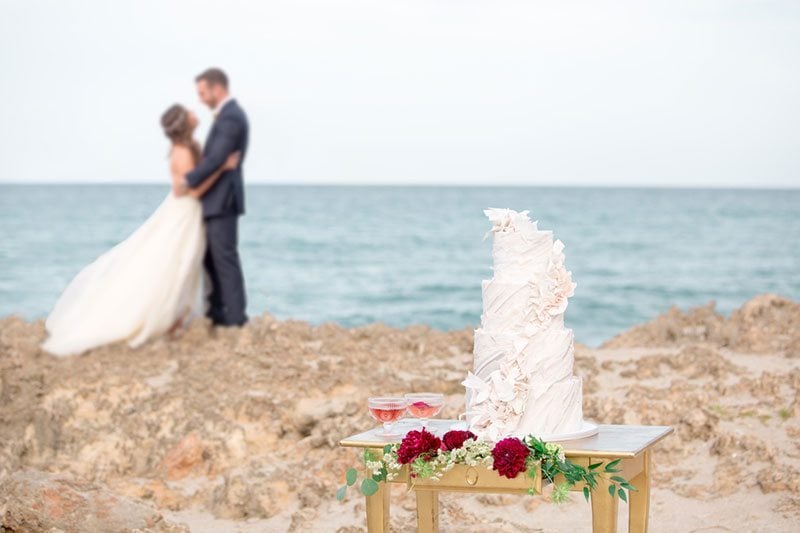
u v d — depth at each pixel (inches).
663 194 3841.0
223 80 458.0
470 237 1907.0
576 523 244.2
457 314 1135.0
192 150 458.6
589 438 192.5
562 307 193.2
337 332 409.7
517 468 177.9
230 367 351.3
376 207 2768.2
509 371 191.6
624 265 1558.8
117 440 300.8
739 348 358.6
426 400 201.6
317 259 1601.9
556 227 2217.0
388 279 1385.3
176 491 274.5
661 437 197.9
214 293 476.7
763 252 1739.7
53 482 232.4
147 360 386.6
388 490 201.6
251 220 2257.6
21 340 411.8
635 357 358.3
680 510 245.3
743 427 281.4
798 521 230.4
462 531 230.2
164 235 446.3
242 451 292.5
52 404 317.1
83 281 438.6
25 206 2687.0
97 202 2898.6
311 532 245.1
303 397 317.1
